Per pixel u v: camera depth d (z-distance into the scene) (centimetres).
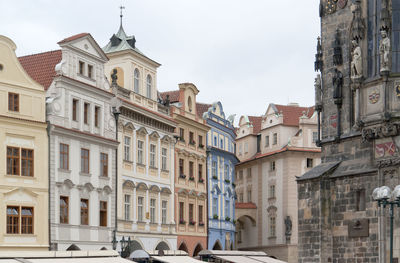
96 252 4044
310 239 5319
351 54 5244
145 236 7144
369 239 4978
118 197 6744
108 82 6812
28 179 5712
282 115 10269
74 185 6134
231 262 5525
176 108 8138
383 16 4822
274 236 10025
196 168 8569
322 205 5253
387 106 4759
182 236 7988
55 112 6000
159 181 7562
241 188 11081
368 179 5022
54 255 3841
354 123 5259
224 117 9794
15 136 5669
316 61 5550
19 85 5747
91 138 6378
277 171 10088
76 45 6331
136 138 7144
